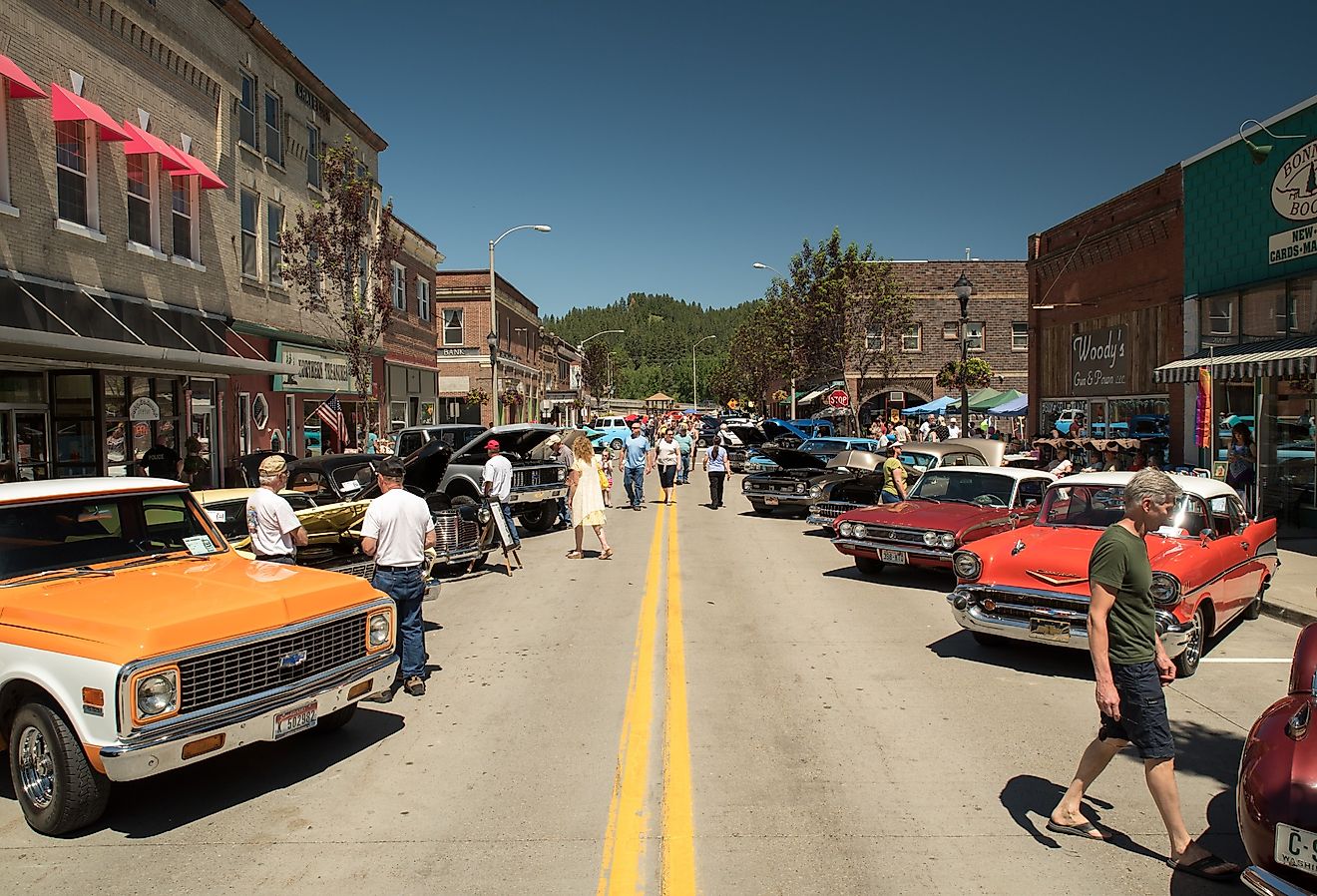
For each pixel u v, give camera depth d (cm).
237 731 493
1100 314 2298
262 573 599
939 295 4444
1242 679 748
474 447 1717
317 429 2627
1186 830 458
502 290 5062
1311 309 1519
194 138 1897
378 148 3027
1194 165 1848
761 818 481
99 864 446
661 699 691
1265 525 969
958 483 1254
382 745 604
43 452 1505
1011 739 601
